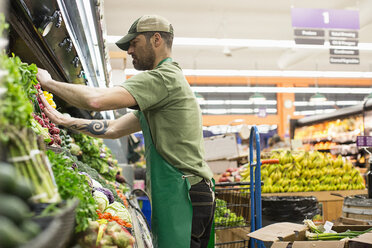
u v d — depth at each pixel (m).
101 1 2.63
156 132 2.11
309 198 3.79
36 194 0.85
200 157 2.13
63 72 3.16
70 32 2.61
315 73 17.09
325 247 2.07
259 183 3.16
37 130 1.74
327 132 11.91
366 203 3.02
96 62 3.77
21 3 1.83
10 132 0.82
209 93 22.28
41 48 2.49
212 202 2.18
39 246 0.62
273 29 13.09
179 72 2.14
